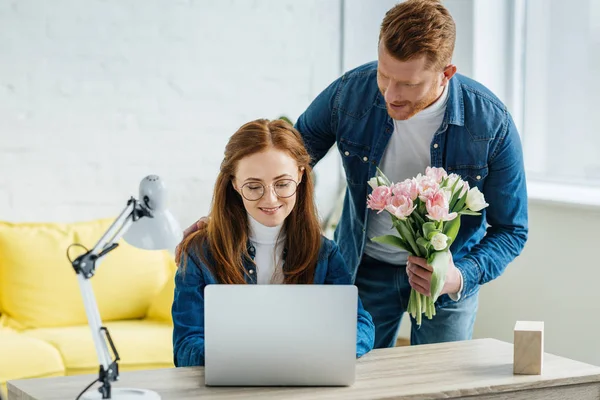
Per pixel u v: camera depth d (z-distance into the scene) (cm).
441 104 265
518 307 412
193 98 459
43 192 431
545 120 420
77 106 435
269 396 205
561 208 391
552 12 413
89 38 435
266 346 211
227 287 211
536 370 222
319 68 488
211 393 207
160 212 205
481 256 266
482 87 272
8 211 425
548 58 416
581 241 384
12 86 422
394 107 248
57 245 403
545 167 422
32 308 392
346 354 212
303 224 240
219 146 467
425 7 238
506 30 427
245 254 237
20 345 356
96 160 441
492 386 213
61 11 429
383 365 230
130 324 400
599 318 378
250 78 472
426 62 238
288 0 477
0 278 395
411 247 240
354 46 491
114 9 439
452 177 238
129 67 445
